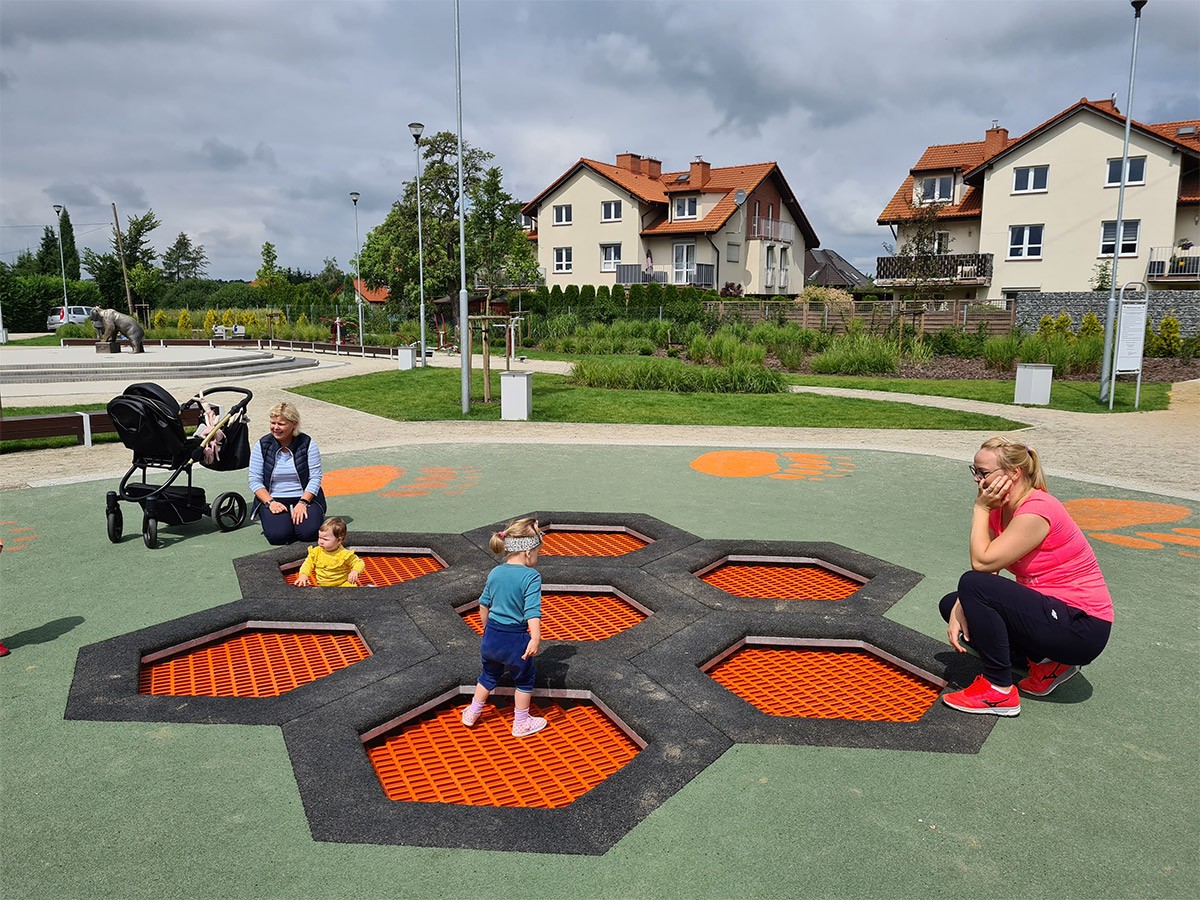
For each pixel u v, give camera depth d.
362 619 5.11
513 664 3.88
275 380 24.33
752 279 50.66
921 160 43.47
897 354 25.06
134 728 3.85
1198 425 14.02
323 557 5.77
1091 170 36.19
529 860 2.92
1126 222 35.88
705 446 11.96
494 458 11.07
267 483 6.77
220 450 7.29
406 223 45.78
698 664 4.55
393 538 6.84
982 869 2.86
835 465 10.51
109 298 61.72
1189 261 34.44
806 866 2.88
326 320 50.78
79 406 17.08
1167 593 5.68
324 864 2.90
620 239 49.44
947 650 4.68
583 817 3.16
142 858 2.93
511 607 3.88
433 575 5.92
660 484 9.36
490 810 3.21
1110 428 13.77
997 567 3.81
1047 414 15.55
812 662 4.81
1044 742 3.73
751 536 7.14
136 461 7.12
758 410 16.12
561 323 37.84
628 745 3.91
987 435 13.19
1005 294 39.06
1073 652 3.81
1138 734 3.80
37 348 38.88
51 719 3.95
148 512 6.73
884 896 2.72
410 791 3.50
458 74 15.13
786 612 5.27
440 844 3.00
